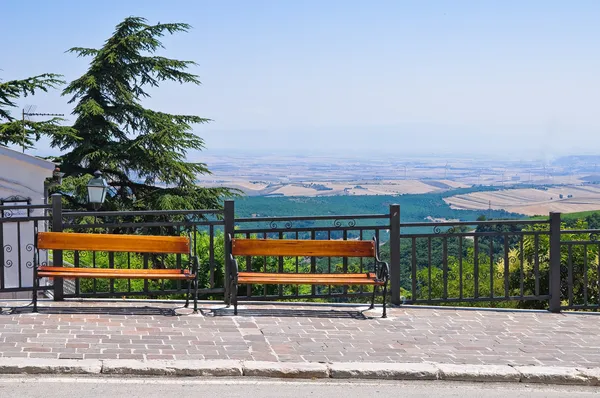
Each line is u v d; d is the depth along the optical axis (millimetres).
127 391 5684
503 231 9781
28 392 5574
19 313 8016
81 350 6566
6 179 15695
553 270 9336
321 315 8500
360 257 9039
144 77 32438
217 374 6188
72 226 8695
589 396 5984
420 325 8156
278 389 5887
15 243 15695
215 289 9086
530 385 6262
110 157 29688
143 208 28969
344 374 6281
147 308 8523
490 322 8477
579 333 8055
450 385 6184
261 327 7781
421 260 21188
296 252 8898
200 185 30875
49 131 29719
